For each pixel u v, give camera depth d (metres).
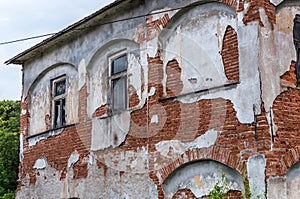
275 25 10.35
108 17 14.14
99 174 13.62
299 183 10.12
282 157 9.77
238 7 10.45
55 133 15.79
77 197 14.36
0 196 21.81
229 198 10.14
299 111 10.38
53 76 16.61
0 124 31.03
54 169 15.59
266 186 9.37
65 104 15.95
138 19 13.02
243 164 9.80
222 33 10.87
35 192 16.39
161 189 11.45
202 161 10.78
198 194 10.76
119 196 12.79
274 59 10.16
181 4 11.72
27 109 17.66
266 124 9.64
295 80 10.56
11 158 24.03
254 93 9.83
